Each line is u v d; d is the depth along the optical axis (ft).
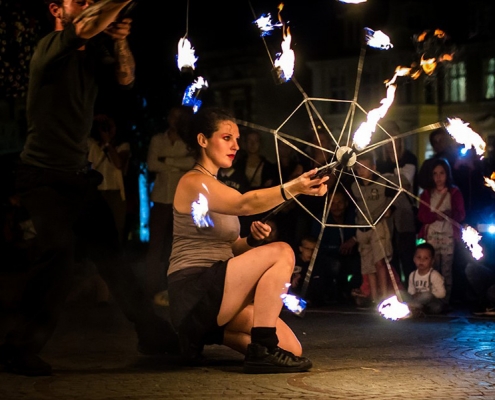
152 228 34.91
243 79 126.00
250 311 20.35
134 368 20.56
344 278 34.47
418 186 36.88
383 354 22.12
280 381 18.79
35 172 19.52
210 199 19.72
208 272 19.95
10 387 18.43
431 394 17.42
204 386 18.35
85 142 19.89
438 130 37.40
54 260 19.53
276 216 35.63
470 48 107.24
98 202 20.45
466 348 22.91
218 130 20.38
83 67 19.31
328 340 24.58
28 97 19.45
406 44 110.01
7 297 33.63
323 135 35.40
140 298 21.59
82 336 25.76
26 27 37.40
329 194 34.42
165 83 64.54
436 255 33.47
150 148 34.94
